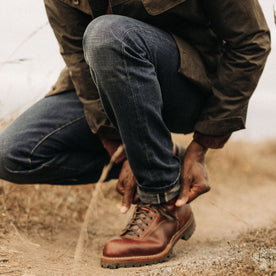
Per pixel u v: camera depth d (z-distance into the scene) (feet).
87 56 4.36
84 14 5.23
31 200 7.38
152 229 4.90
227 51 4.75
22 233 6.01
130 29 4.33
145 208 4.99
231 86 4.65
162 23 4.88
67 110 5.81
